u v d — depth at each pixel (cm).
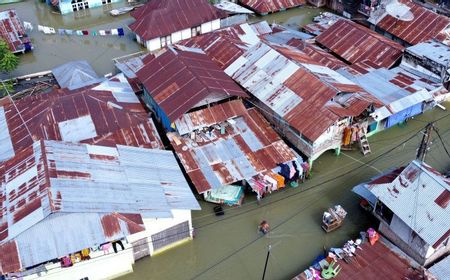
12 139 3497
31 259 2448
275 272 3023
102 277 2922
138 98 4134
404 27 5169
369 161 3856
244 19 5981
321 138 3566
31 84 4659
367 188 3098
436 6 6178
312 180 3681
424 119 4372
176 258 3105
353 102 3681
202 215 3384
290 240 3231
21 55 5347
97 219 2636
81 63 4706
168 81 3919
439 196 2852
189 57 4172
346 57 4769
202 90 3659
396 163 3831
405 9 5278
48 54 5372
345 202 3497
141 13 5756
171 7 5553
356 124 3753
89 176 2903
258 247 3184
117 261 2895
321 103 3631
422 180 2948
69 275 2769
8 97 4238
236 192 3450
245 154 3512
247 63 4247
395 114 4028
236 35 4984
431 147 4006
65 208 2591
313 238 3244
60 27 6006
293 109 3684
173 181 3148
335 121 3494
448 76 4247
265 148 3569
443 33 4966
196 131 3641
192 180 3294
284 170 3444
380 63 4575
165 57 4191
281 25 5944
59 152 3017
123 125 3606
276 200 3509
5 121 3706
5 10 5997
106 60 5253
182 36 5569
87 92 3847
